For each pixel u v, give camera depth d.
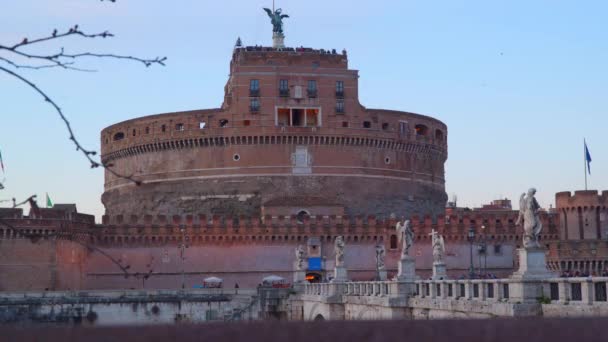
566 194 170.38
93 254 158.38
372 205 187.62
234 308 132.12
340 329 7.12
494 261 167.88
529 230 49.62
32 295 126.06
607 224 168.25
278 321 7.38
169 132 189.12
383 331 7.11
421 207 196.25
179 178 188.25
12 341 6.62
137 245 160.62
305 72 188.62
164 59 12.48
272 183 183.88
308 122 188.38
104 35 12.19
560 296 45.75
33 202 18.31
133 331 6.89
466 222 168.62
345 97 189.50
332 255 166.38
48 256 145.12
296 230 165.38
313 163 185.75
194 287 161.12
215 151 186.38
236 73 187.00
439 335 6.99
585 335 6.96
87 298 127.81
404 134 194.38
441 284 66.12
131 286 158.75
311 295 116.81
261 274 163.62
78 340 6.65
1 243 143.38
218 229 163.25
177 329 6.97
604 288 43.62
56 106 11.73
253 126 185.00
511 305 47.94
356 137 187.62
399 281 77.25
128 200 195.50
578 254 151.62
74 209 195.12
